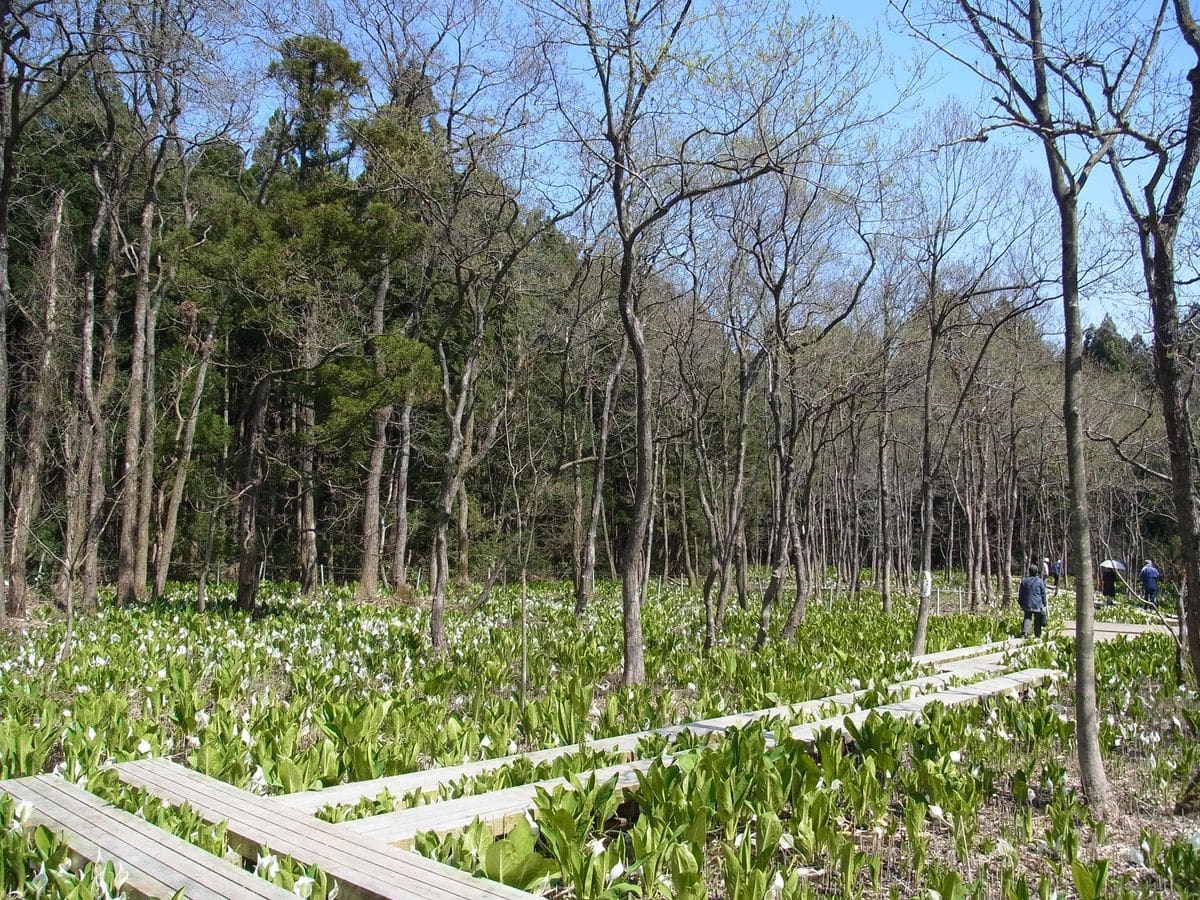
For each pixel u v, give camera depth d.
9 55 12.34
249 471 16.41
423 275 14.77
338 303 14.98
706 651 12.69
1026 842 5.39
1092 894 4.07
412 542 30.61
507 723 7.09
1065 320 5.93
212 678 9.32
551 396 23.56
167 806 4.54
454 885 3.62
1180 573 10.36
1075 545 5.93
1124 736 7.53
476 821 4.25
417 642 12.55
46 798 4.61
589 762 5.74
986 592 25.88
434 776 5.49
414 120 12.60
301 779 5.35
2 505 12.53
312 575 22.62
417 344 14.12
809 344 13.55
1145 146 6.04
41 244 19.61
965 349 19.94
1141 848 4.78
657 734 6.30
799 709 7.58
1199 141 5.78
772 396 14.16
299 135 19.59
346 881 3.67
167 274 18.62
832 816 5.39
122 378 24.94
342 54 16.19
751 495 30.27
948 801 5.43
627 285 9.90
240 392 30.03
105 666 9.27
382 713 7.08
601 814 4.93
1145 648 13.50
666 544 32.09
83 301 16.91
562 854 4.11
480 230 13.30
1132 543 27.62
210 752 5.52
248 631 12.95
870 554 45.25
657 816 4.71
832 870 4.87
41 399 16.03
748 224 13.61
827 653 12.20
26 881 3.68
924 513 13.01
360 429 16.66
